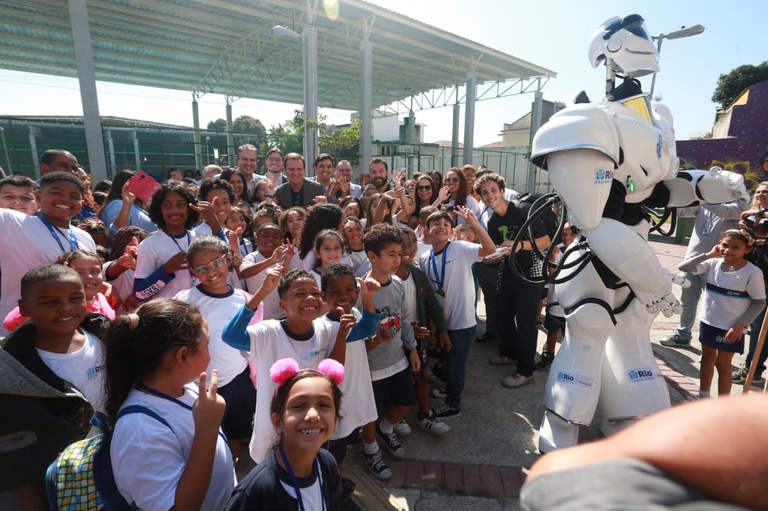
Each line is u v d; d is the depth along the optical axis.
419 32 16.55
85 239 2.75
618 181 2.40
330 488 1.48
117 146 18.42
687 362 4.18
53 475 1.28
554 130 2.29
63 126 15.31
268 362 2.05
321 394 1.38
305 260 3.14
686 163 13.87
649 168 2.40
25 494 1.53
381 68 21.58
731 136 14.53
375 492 2.41
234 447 2.50
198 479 1.13
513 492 2.46
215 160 19.50
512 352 4.04
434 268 3.23
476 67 21.41
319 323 2.23
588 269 2.56
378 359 2.65
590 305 2.51
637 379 2.58
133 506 1.15
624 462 0.42
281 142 26.34
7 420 1.46
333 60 20.27
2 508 1.60
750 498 0.35
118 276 2.91
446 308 3.16
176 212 2.91
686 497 0.37
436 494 2.44
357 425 2.35
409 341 2.83
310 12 13.60
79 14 10.38
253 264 3.12
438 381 3.83
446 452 2.83
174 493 1.11
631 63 2.57
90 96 10.68
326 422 1.35
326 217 3.20
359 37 16.88
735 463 0.36
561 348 2.74
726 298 3.26
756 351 2.68
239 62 19.91
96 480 1.19
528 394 3.59
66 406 1.60
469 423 3.17
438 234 3.21
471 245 3.14
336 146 20.47
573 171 2.22
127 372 1.28
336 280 2.26
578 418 2.52
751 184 13.05
